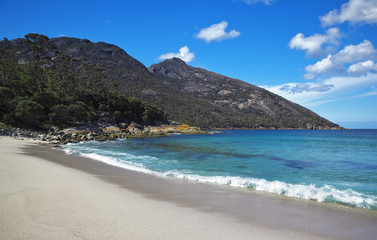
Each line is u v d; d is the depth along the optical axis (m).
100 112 76.94
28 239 4.41
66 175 11.44
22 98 52.94
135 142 42.97
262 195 8.73
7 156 16.95
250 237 5.13
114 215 6.07
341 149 30.20
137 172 13.41
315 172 14.28
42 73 73.69
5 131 38.44
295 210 7.09
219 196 8.52
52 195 7.61
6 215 5.57
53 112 57.62
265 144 38.53
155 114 101.56
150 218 6.01
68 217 5.72
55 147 28.56
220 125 194.75
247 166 16.36
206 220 6.08
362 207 7.48
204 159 19.94
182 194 8.70
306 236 5.30
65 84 80.69
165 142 43.28
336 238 5.25
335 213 6.89
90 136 46.62
